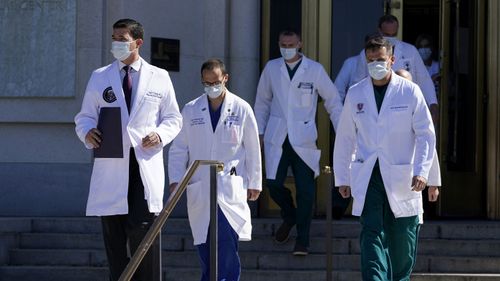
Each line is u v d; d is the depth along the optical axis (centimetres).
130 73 1574
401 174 1575
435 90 2275
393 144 1583
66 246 2033
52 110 2219
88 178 2217
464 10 2338
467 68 2339
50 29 2223
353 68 2066
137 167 1555
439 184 1617
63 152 2227
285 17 2325
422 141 1570
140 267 1539
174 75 2248
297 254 1934
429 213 2336
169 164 1697
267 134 1983
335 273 1900
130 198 1552
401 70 1675
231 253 1647
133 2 2217
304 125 1964
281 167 1961
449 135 2330
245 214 1664
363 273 1533
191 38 2270
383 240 1559
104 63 2219
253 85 2283
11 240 2014
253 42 2288
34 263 1995
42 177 2228
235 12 2280
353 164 1597
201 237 1653
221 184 1650
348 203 2134
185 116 1689
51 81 2220
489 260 1934
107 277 1942
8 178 2231
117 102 1554
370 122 1591
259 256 1952
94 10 2212
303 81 1975
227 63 2281
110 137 1542
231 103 1681
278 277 1906
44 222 2075
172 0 2252
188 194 1666
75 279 1947
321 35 2325
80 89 2216
